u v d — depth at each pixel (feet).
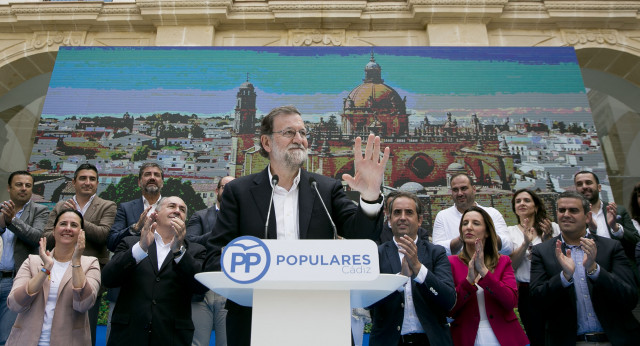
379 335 9.91
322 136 24.81
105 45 28.19
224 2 28.04
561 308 10.90
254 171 24.32
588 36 28.43
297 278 5.01
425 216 23.35
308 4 28.27
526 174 24.13
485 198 23.72
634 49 28.35
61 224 11.75
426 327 9.70
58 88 25.67
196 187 24.00
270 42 28.37
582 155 24.54
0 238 13.47
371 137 6.52
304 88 25.71
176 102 25.48
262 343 5.20
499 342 10.07
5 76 30.50
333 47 26.55
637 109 33.88
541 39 28.45
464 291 10.41
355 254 5.10
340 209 7.63
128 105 25.41
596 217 16.06
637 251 12.78
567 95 25.61
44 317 10.68
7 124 35.14
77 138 24.77
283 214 7.66
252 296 5.68
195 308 13.92
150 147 24.67
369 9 28.40
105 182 24.04
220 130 25.00
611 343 10.50
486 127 24.93
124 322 10.19
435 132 24.82
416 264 9.60
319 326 5.27
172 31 28.02
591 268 10.48
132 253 10.63
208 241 7.55
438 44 27.66
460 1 28.04
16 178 16.38
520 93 25.61
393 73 25.89
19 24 28.89
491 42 28.43
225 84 25.82
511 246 13.99
